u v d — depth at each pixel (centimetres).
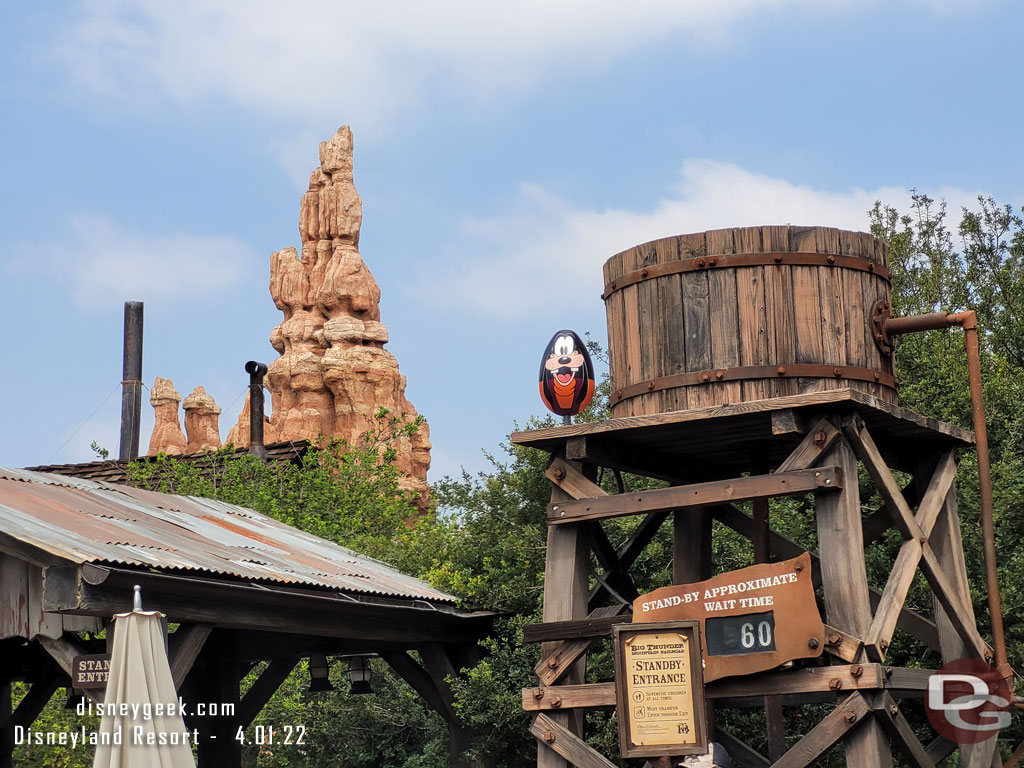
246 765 1564
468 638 1188
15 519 864
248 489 2153
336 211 7194
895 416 826
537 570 1227
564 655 855
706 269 839
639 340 864
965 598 910
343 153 7331
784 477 791
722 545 1188
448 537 1392
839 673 760
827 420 793
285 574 957
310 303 7119
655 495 835
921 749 804
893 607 788
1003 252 1836
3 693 1120
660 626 764
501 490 1392
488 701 1115
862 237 864
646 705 757
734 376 821
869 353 852
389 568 1266
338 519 2164
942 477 913
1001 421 1339
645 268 862
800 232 840
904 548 830
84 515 966
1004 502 1162
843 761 1091
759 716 1138
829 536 782
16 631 844
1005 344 1641
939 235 1897
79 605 780
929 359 1401
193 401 7656
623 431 854
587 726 1129
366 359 6594
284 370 6738
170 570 831
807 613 768
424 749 1375
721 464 1014
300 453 2414
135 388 2597
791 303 829
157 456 2327
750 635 784
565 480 881
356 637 1042
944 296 1767
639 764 1074
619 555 1005
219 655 1218
